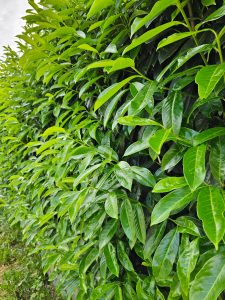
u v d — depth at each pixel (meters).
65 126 1.69
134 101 0.83
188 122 0.82
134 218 1.02
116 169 1.00
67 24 1.44
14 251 3.48
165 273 0.87
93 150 1.14
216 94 0.72
